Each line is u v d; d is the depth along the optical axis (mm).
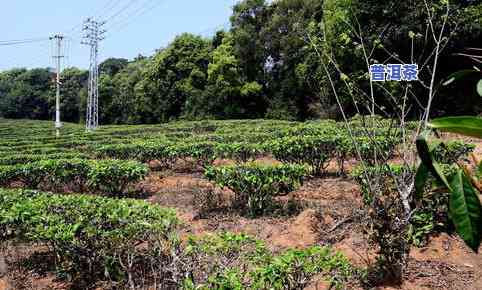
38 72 82875
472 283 5355
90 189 11406
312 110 33938
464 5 21688
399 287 5180
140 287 5117
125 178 10641
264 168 8477
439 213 6566
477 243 1334
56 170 11320
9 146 22469
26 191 7957
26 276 6348
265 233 7559
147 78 56000
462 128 1382
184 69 52000
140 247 6344
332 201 9141
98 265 5766
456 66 21578
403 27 20766
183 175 14156
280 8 40844
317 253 4160
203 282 3932
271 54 42781
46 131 42594
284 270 3836
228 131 22906
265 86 44562
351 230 6910
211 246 4230
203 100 46875
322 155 11961
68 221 5832
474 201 1357
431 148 1581
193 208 9414
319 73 25453
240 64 44656
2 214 6102
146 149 15141
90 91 43969
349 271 4461
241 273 3912
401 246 5168
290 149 11961
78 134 32062
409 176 5070
